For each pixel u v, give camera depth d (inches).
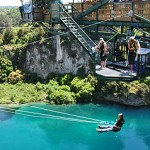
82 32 1491.1
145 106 1831.9
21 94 2033.7
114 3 1282.0
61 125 1700.3
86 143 1517.0
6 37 2439.7
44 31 2158.0
